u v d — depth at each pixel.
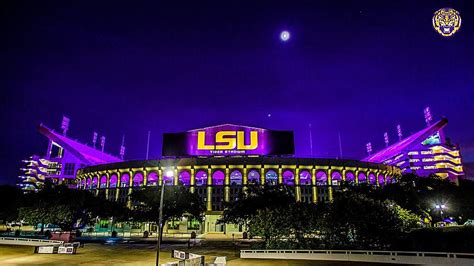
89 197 76.12
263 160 101.00
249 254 45.38
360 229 45.41
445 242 39.38
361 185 76.31
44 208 64.38
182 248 54.88
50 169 167.62
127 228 97.94
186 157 107.69
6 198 74.06
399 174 117.81
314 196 99.31
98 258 42.06
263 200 67.25
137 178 108.75
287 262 40.94
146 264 37.78
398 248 44.06
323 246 47.06
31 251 47.38
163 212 70.69
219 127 105.50
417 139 156.25
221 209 97.50
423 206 69.88
